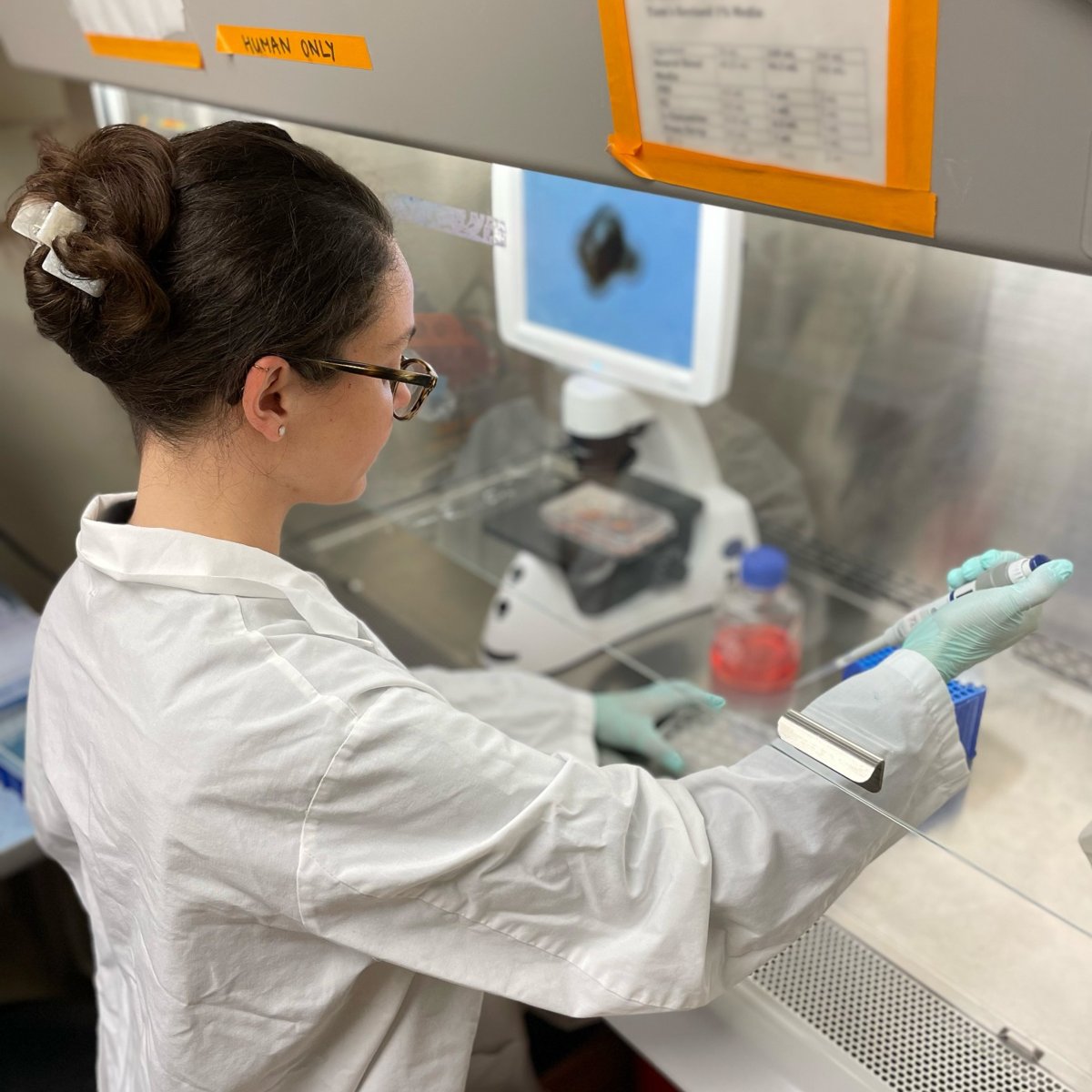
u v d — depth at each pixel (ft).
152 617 2.62
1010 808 3.02
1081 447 4.48
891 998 3.43
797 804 2.82
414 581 5.77
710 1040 3.46
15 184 5.91
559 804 2.61
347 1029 2.96
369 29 2.86
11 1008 4.58
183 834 2.50
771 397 5.88
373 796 2.52
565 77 2.44
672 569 5.46
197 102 3.73
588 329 5.22
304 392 2.57
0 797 4.64
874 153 1.98
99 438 6.44
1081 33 1.64
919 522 5.37
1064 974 3.25
